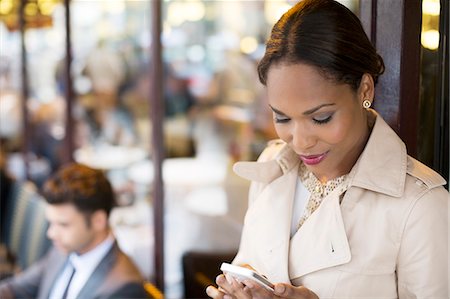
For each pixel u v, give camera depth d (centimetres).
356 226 118
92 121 454
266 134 413
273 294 113
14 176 447
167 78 445
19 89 479
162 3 418
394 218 114
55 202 272
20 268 386
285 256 125
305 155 114
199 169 412
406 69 133
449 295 112
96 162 434
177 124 447
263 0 429
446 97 132
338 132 109
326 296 119
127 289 260
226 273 116
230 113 441
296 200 130
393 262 116
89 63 449
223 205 368
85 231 271
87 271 275
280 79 108
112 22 449
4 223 413
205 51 453
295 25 108
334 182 123
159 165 381
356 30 109
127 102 456
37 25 456
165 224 369
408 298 117
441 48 133
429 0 133
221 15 450
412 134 134
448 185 132
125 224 384
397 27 133
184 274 348
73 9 439
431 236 112
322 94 106
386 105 136
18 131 486
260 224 130
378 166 117
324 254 119
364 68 109
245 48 443
